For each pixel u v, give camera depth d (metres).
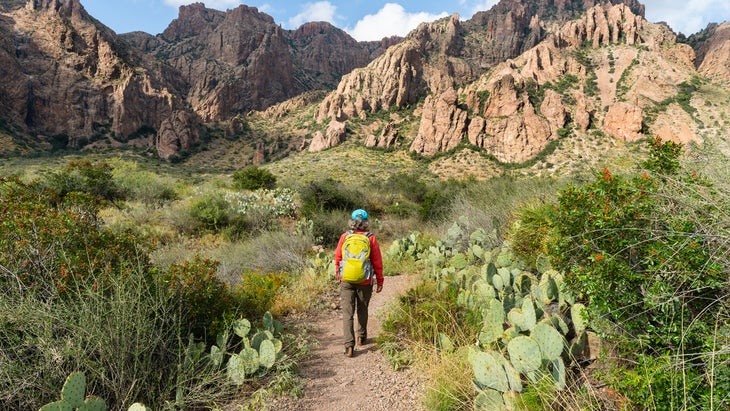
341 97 164.50
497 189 11.18
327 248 12.34
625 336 2.60
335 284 7.30
